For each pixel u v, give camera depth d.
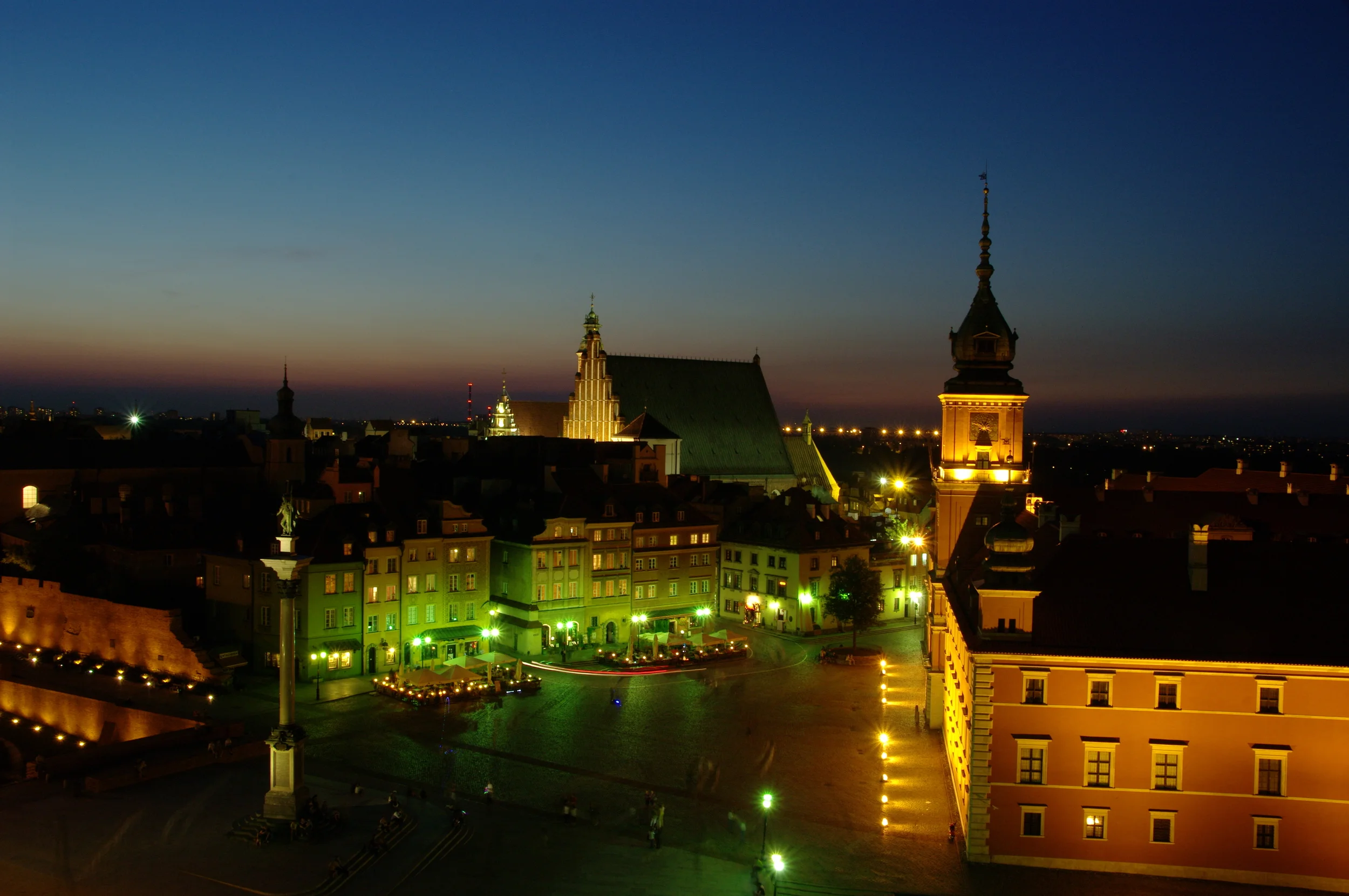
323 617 114.81
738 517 160.00
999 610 70.19
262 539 117.19
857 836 74.69
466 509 137.88
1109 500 106.50
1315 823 66.75
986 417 105.69
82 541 126.88
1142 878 68.25
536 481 148.00
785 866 69.31
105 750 85.56
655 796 80.44
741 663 128.12
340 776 85.19
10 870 65.25
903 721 103.00
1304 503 103.62
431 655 124.62
